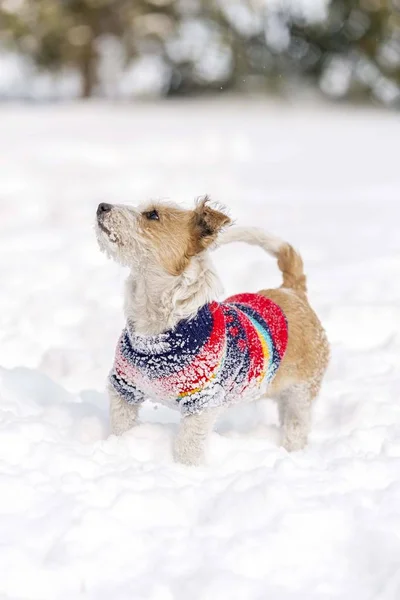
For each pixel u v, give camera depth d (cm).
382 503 389
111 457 418
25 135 1781
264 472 409
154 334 413
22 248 884
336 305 694
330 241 925
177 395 412
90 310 693
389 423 500
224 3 3388
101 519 354
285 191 1234
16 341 610
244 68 3503
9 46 3278
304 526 364
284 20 3500
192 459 422
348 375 581
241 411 529
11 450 414
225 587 323
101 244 435
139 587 323
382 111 3341
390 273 795
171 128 2023
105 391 540
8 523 352
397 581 330
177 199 1121
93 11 3312
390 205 1135
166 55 3516
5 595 314
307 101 3531
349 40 3525
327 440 484
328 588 332
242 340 428
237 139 1819
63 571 326
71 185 1238
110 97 3631
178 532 358
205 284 422
